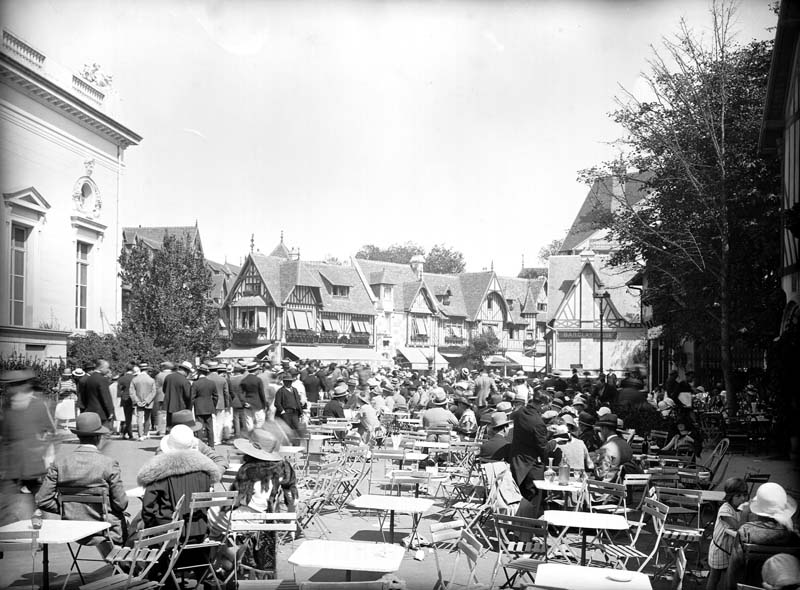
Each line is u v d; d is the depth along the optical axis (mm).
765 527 5512
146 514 6156
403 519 9969
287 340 58438
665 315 24625
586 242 58281
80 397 14930
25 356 26203
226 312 60562
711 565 5910
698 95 20406
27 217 28172
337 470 9711
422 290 71750
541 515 8812
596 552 8367
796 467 13695
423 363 69375
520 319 80562
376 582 4539
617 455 9633
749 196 20453
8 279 27156
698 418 18141
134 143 36344
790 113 17875
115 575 5727
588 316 49531
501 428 10008
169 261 36531
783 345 14562
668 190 21766
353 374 24734
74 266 31516
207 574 6234
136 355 30844
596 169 23359
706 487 9547
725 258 19812
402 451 10641
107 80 33812
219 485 9398
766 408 17719
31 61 27797
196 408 15430
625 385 18031
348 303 64250
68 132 30844
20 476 8008
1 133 26375
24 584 6680
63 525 5953
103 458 6500
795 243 16953
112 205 35031
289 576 7234
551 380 21953
